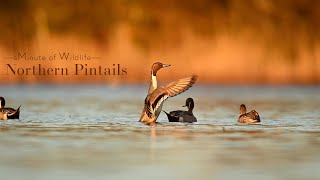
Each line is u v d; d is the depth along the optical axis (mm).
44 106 40062
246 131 26188
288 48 68125
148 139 23859
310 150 21531
